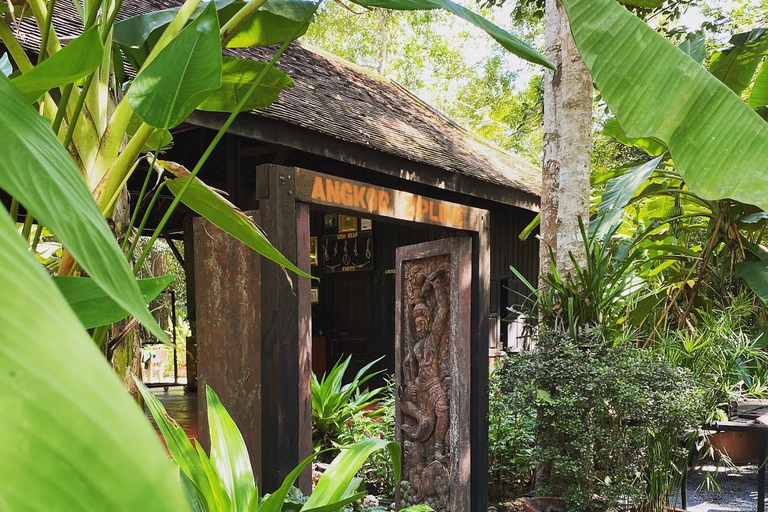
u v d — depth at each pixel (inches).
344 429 177.6
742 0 415.8
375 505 142.3
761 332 175.9
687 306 183.9
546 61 55.4
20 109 16.6
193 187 53.1
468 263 126.3
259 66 72.3
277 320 86.7
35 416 7.2
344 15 622.2
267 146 221.5
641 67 54.3
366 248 331.0
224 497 61.1
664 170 197.0
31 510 6.6
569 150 171.6
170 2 218.8
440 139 312.3
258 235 56.5
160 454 8.3
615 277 141.3
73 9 158.2
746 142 53.8
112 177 47.5
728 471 169.3
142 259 44.9
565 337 128.6
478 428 128.8
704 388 127.0
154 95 35.9
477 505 128.0
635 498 114.7
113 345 59.9
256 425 88.8
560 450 122.3
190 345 350.0
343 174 283.3
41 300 8.5
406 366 138.8
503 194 294.2
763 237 218.7
